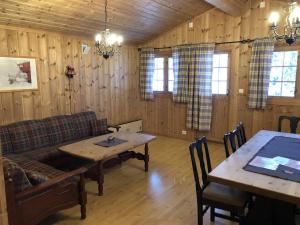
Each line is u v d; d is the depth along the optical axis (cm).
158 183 354
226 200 217
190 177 374
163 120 618
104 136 409
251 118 497
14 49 388
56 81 455
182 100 563
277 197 171
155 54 604
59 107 466
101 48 346
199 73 528
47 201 235
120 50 578
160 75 607
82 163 377
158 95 616
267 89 464
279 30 446
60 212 281
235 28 493
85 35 488
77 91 496
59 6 367
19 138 370
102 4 392
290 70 450
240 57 496
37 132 395
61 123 434
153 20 500
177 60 558
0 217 121
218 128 541
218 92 532
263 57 458
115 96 582
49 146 400
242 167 214
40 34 421
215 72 530
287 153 248
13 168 209
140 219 268
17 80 397
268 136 321
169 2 442
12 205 207
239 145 304
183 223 260
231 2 421
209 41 525
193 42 544
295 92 449
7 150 356
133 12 445
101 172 318
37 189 220
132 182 358
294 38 258
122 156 386
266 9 457
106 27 467
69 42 469
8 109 390
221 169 210
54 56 447
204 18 523
